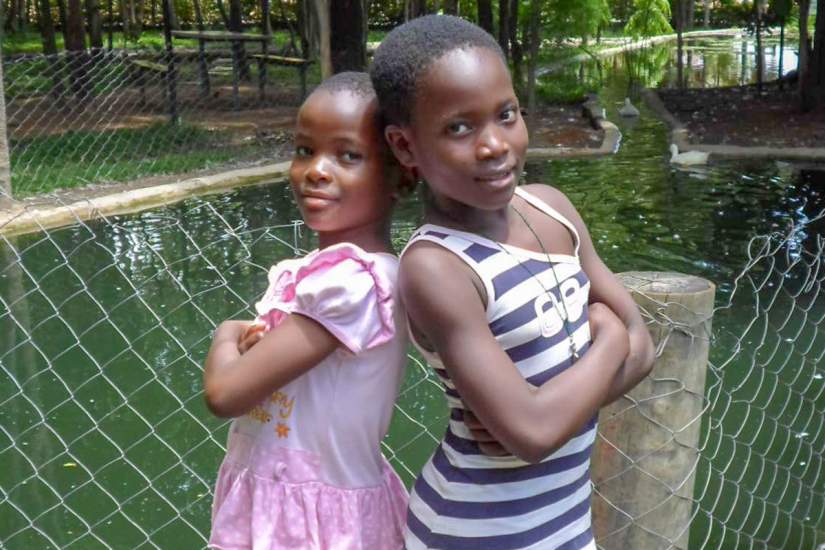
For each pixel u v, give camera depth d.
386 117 1.48
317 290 1.48
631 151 11.36
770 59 25.84
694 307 2.15
